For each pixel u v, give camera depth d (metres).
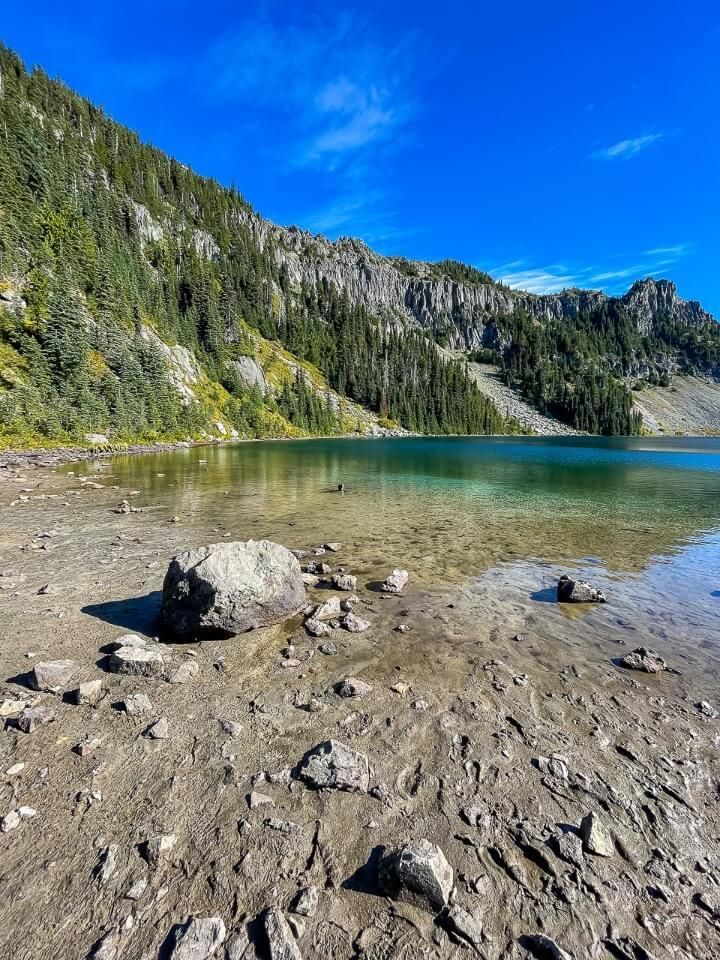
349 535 17.50
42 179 94.62
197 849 4.29
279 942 3.42
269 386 138.25
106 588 11.38
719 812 4.91
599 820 4.68
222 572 9.05
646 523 20.59
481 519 21.02
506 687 7.30
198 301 124.00
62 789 4.99
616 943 3.58
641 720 6.53
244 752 5.67
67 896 3.84
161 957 3.35
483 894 3.91
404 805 4.88
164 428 74.88
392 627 9.60
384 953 3.45
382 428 166.62
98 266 85.38
